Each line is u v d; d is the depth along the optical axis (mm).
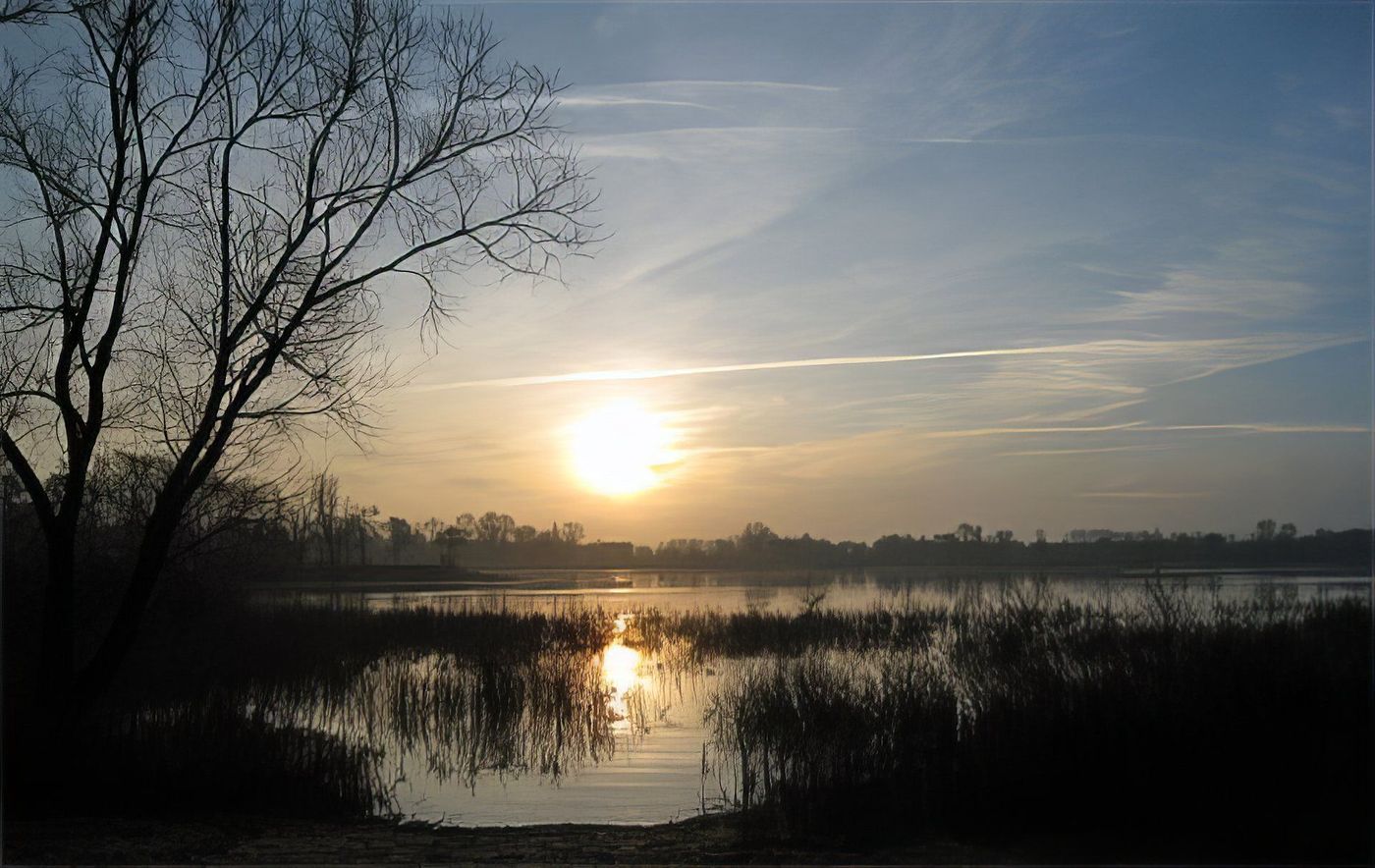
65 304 12656
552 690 19031
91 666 12695
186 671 18297
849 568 143125
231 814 11406
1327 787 8922
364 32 13266
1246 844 8656
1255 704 9820
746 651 27078
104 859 8711
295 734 14141
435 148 13633
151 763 11914
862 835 9477
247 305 13219
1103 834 9203
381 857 8820
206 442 13391
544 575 121375
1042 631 17359
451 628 29969
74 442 12805
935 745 10875
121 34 12430
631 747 15703
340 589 61469
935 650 24406
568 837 10070
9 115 12445
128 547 15961
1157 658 11258
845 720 12531
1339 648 10781
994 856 8562
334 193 13406
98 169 12797
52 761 11500
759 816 10406
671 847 9312
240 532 16062
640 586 81062
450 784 13547
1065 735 9938
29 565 14570
